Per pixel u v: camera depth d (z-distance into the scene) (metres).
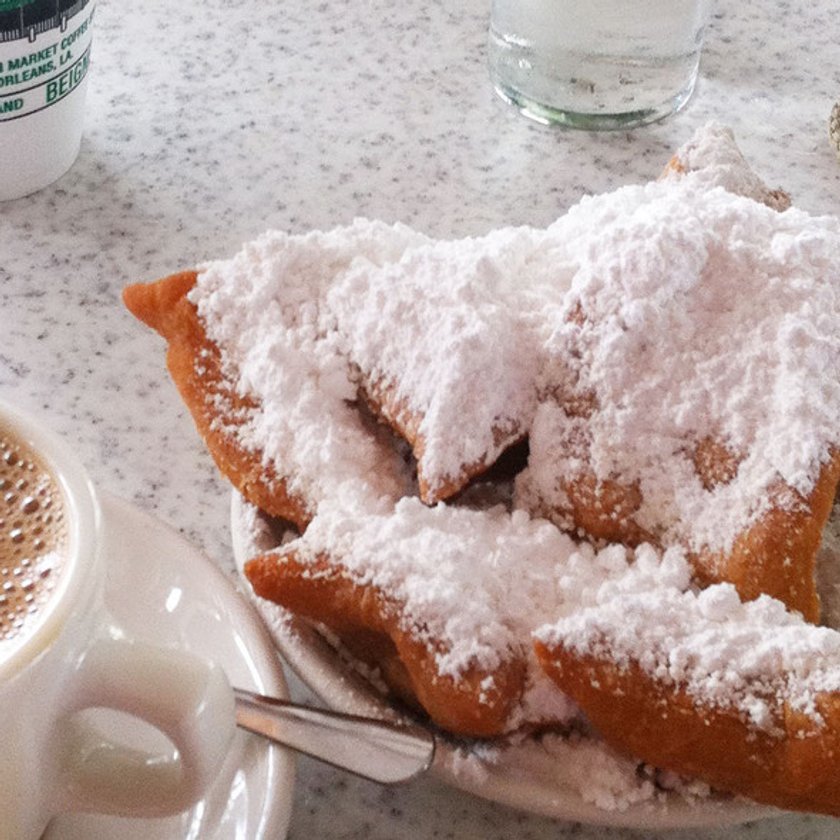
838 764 0.31
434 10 0.71
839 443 0.35
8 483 0.33
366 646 0.36
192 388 0.40
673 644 0.32
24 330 0.50
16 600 0.30
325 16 0.70
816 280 0.38
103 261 0.54
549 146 0.62
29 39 0.52
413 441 0.37
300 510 0.38
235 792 0.33
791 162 0.61
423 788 0.37
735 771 0.32
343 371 0.39
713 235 0.38
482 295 0.38
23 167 0.56
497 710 0.33
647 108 0.63
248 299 0.40
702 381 0.37
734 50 0.69
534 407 0.38
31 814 0.31
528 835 0.36
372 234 0.42
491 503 0.38
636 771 0.33
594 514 0.37
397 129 0.62
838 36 0.71
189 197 0.58
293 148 0.61
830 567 0.37
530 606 0.35
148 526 0.38
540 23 0.61
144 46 0.67
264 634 0.36
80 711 0.31
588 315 0.38
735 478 0.36
